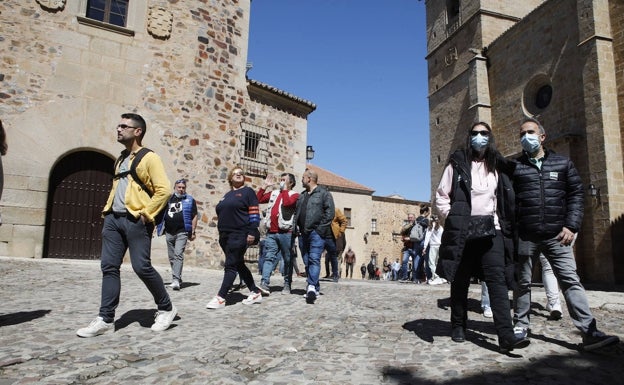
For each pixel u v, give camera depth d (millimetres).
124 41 10523
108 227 3635
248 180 12234
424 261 11172
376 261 30391
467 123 21703
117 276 3666
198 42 11453
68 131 9750
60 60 9797
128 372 2615
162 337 3467
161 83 10844
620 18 14047
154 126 10633
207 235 11062
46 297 5137
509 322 3084
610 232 13070
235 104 12141
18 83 9398
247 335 3613
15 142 9258
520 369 2756
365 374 2656
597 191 13594
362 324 4184
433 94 24891
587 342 3158
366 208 31781
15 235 9109
